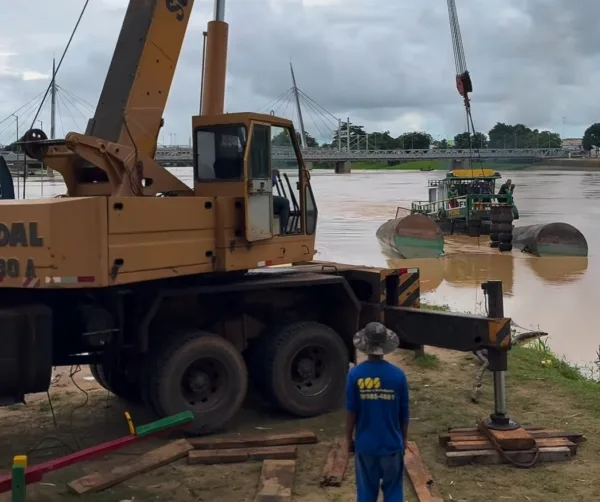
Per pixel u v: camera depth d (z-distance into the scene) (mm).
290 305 8594
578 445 7113
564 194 60875
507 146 136375
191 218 7250
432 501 5852
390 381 4961
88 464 6812
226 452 6879
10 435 7750
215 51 8930
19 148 8383
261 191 7684
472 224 30562
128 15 8141
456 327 7617
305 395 8125
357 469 5004
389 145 157125
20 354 6699
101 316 7078
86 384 9688
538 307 15742
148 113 8000
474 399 8562
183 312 7914
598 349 12188
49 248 6520
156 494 6164
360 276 8812
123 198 6691
